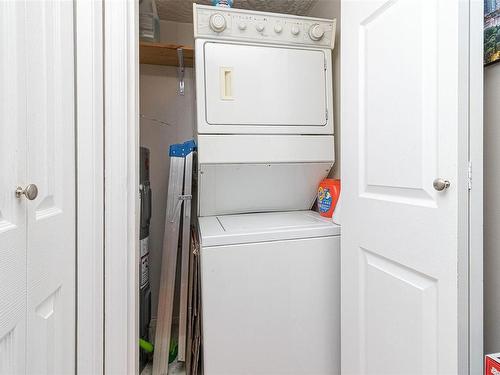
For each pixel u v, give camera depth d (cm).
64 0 95
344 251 144
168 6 216
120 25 113
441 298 92
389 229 114
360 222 131
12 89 68
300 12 232
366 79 127
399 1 108
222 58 167
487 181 99
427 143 97
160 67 238
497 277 96
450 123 88
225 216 193
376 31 120
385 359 118
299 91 180
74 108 103
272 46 176
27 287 74
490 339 98
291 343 156
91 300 107
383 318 119
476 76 87
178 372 193
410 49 103
